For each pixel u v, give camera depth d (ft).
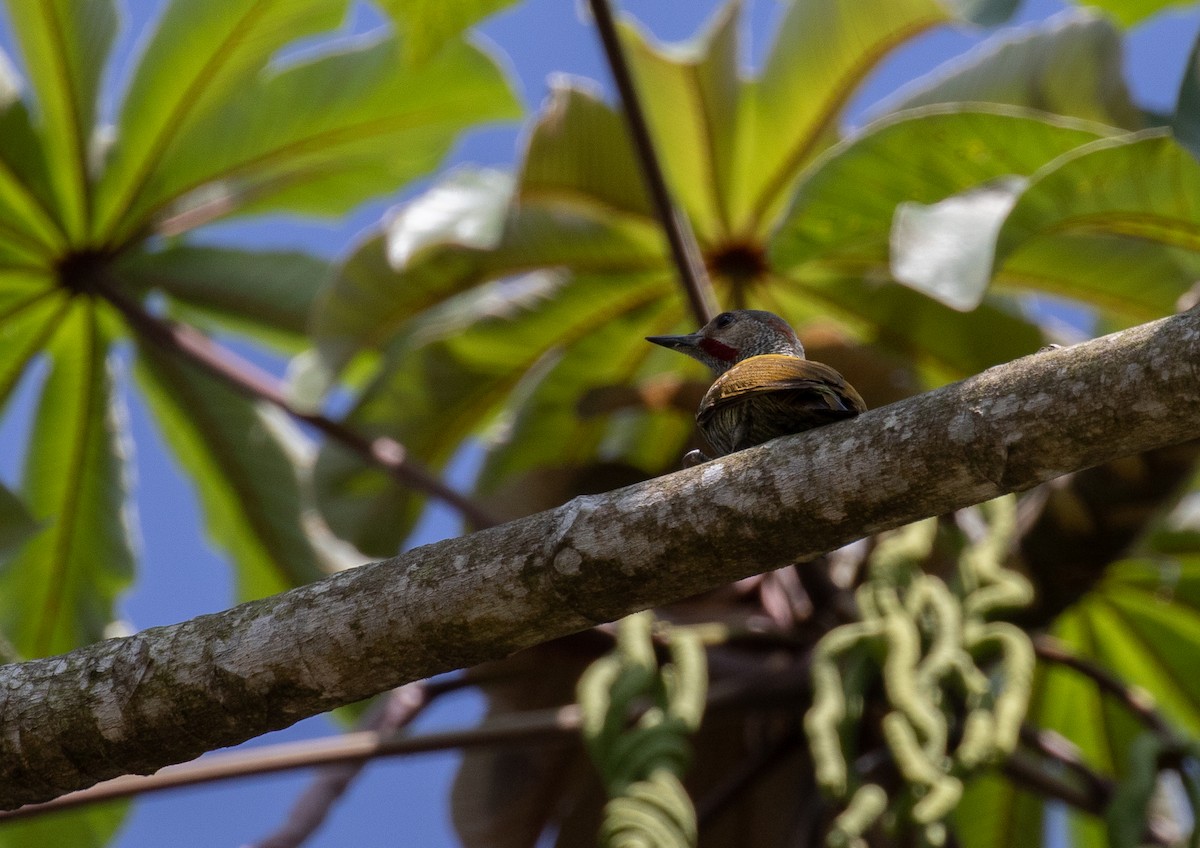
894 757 27.48
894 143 29.76
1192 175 27.27
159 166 38.27
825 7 35.29
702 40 37.27
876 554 31.19
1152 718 31.81
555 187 35.60
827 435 17.24
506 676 35.88
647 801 26.53
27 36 36.42
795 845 35.04
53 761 18.98
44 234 37.52
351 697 18.57
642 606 17.93
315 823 31.14
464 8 31.94
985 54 36.47
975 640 30.27
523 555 17.83
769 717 35.99
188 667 18.61
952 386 16.88
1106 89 35.65
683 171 36.50
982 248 27.37
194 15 37.04
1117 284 34.06
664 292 37.63
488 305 37.63
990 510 34.76
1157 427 15.71
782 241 30.83
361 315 36.55
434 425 38.34
